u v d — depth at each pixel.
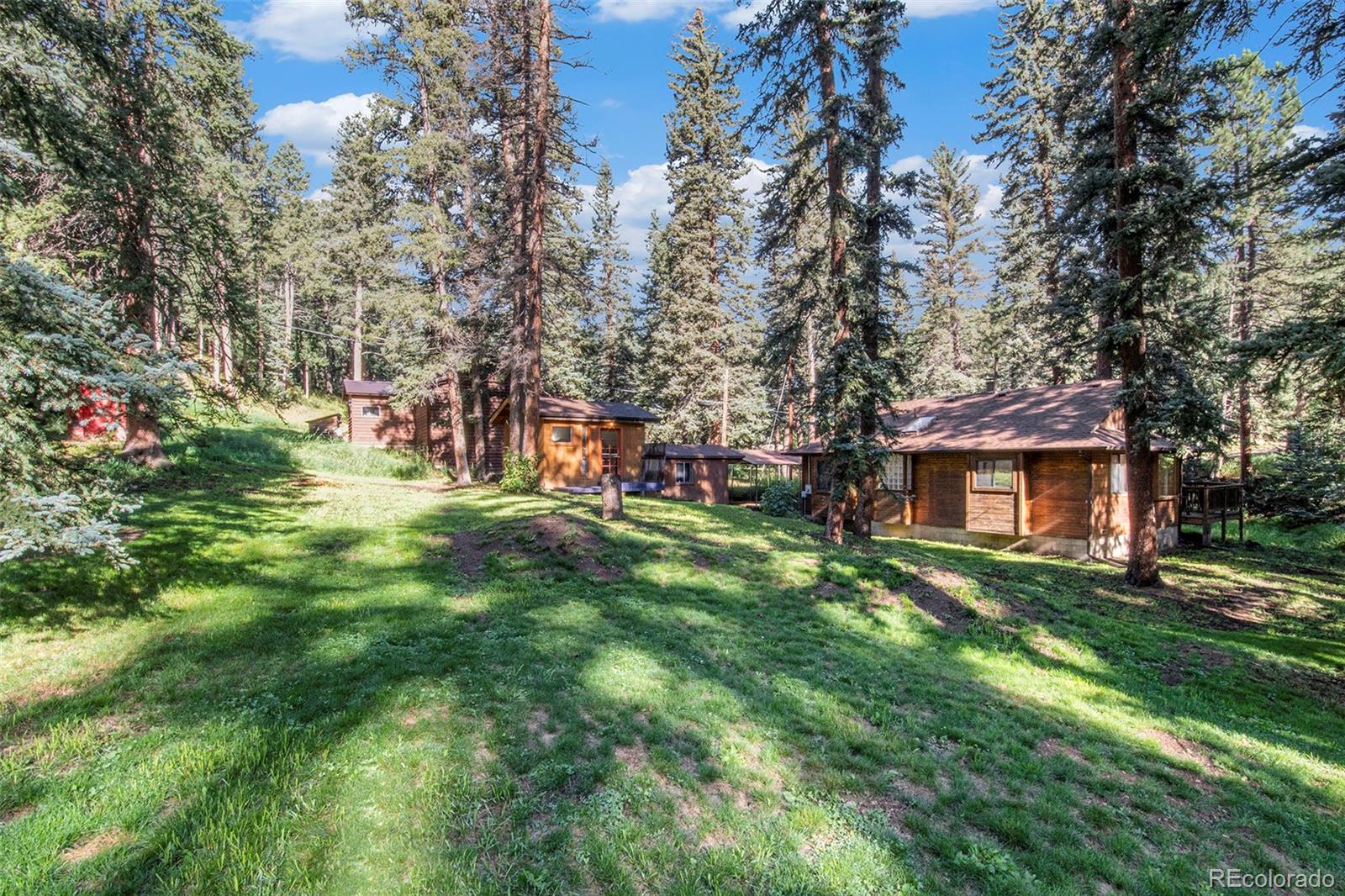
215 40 13.59
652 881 3.38
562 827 3.73
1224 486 21.16
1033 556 17.53
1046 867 3.85
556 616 7.59
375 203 22.45
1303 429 24.67
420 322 20.95
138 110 11.73
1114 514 17.81
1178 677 8.38
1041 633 9.35
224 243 13.61
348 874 3.18
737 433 41.78
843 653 7.68
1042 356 25.97
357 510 12.68
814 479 24.14
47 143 8.59
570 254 27.08
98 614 6.62
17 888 2.96
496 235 21.08
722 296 35.78
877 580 10.44
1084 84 14.92
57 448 5.75
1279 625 11.27
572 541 10.47
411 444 31.48
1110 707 7.09
